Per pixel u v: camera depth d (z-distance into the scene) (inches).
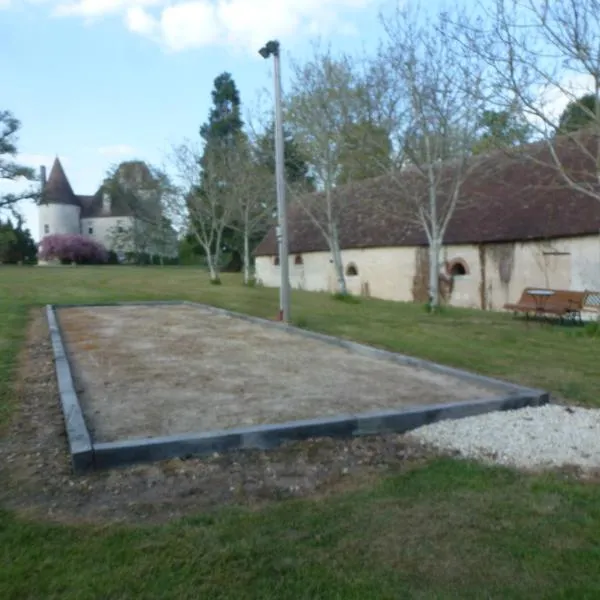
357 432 205.8
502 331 478.0
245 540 131.3
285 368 314.7
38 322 505.7
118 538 131.5
